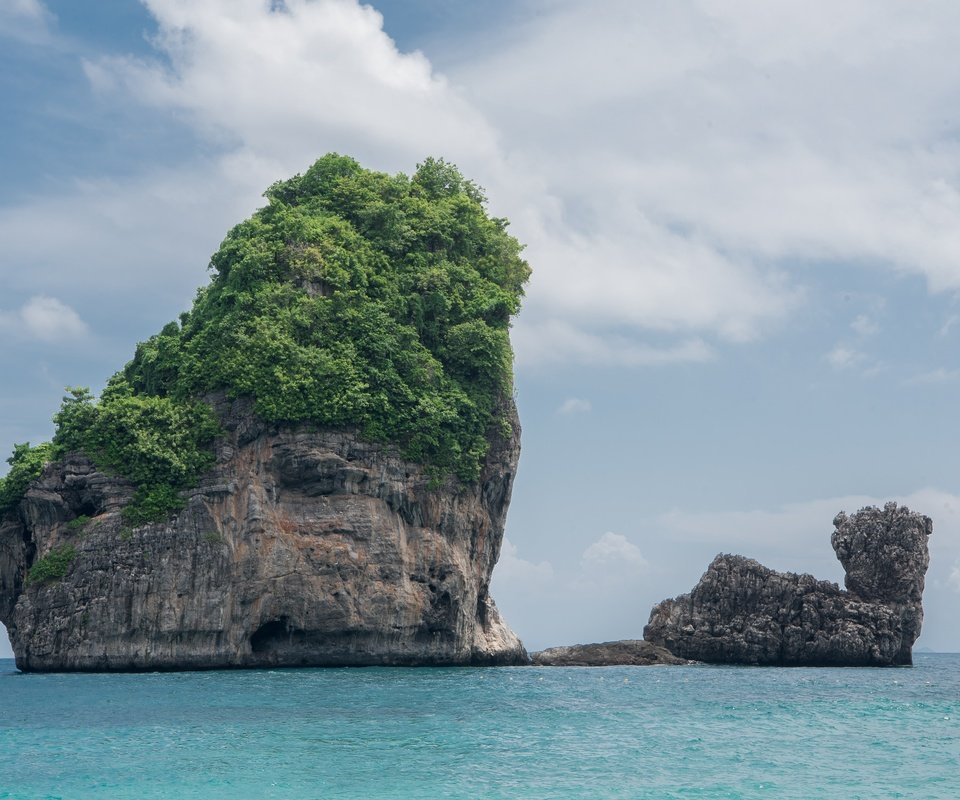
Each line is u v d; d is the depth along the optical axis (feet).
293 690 244.22
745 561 416.05
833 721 200.23
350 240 366.22
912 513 417.69
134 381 373.81
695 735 178.91
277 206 383.24
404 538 340.39
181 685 258.57
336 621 323.98
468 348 365.61
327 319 345.31
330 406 329.11
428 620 342.03
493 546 377.50
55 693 239.30
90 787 136.26
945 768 150.92
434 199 406.21
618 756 157.69
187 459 325.83
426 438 344.28
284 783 138.21
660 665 396.57
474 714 202.18
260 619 319.68
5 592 352.90
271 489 326.44
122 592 314.14
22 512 343.26
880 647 398.01
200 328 357.41
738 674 342.03
